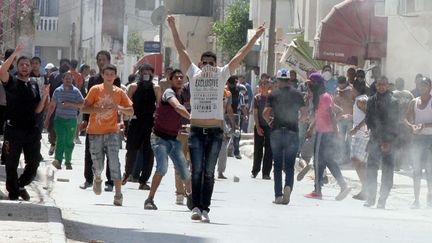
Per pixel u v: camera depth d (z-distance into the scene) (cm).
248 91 6288
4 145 2828
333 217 2875
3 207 2500
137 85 3531
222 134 2594
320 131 3528
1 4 5534
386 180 3284
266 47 8956
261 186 3922
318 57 5475
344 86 4156
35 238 2005
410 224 2750
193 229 2419
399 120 3316
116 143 2969
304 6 7812
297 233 2436
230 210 2970
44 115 4300
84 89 4872
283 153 3275
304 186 4022
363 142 3547
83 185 3428
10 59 2770
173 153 2877
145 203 2872
